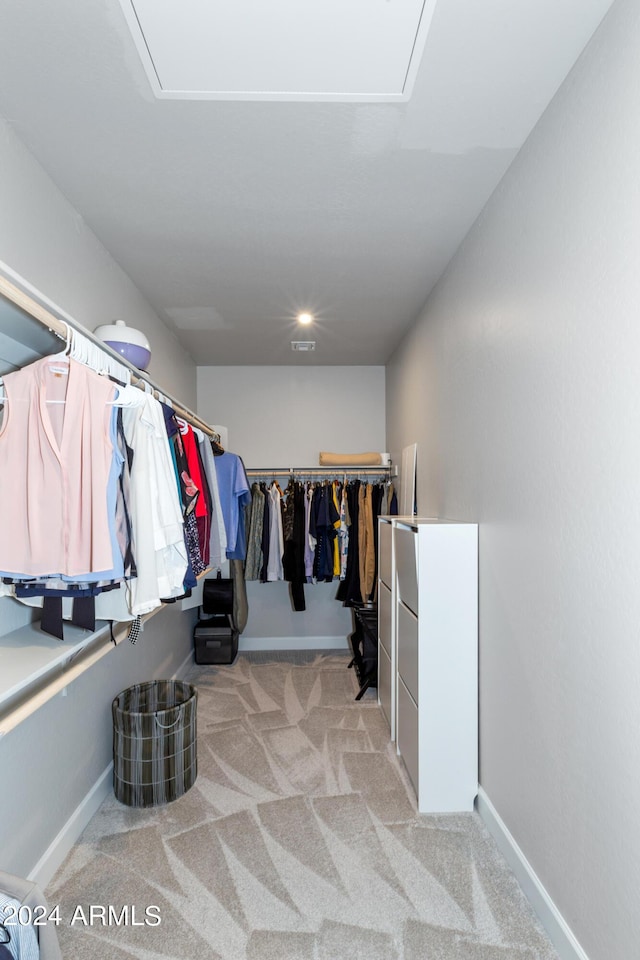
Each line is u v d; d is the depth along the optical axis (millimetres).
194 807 2135
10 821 1522
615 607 1211
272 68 1331
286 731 2820
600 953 1265
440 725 2104
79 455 1382
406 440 3617
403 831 1979
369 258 2488
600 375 1260
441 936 1508
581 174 1331
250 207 2041
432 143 1668
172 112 1510
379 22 1183
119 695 2396
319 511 3934
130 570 1503
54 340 1499
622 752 1186
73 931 1525
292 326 3475
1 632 1535
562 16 1210
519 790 1728
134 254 2414
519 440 1723
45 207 1795
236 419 4523
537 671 1600
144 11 1156
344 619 4484
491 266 1970
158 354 3232
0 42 1273
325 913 1589
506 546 1826
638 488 1128
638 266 1121
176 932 1523
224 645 3941
